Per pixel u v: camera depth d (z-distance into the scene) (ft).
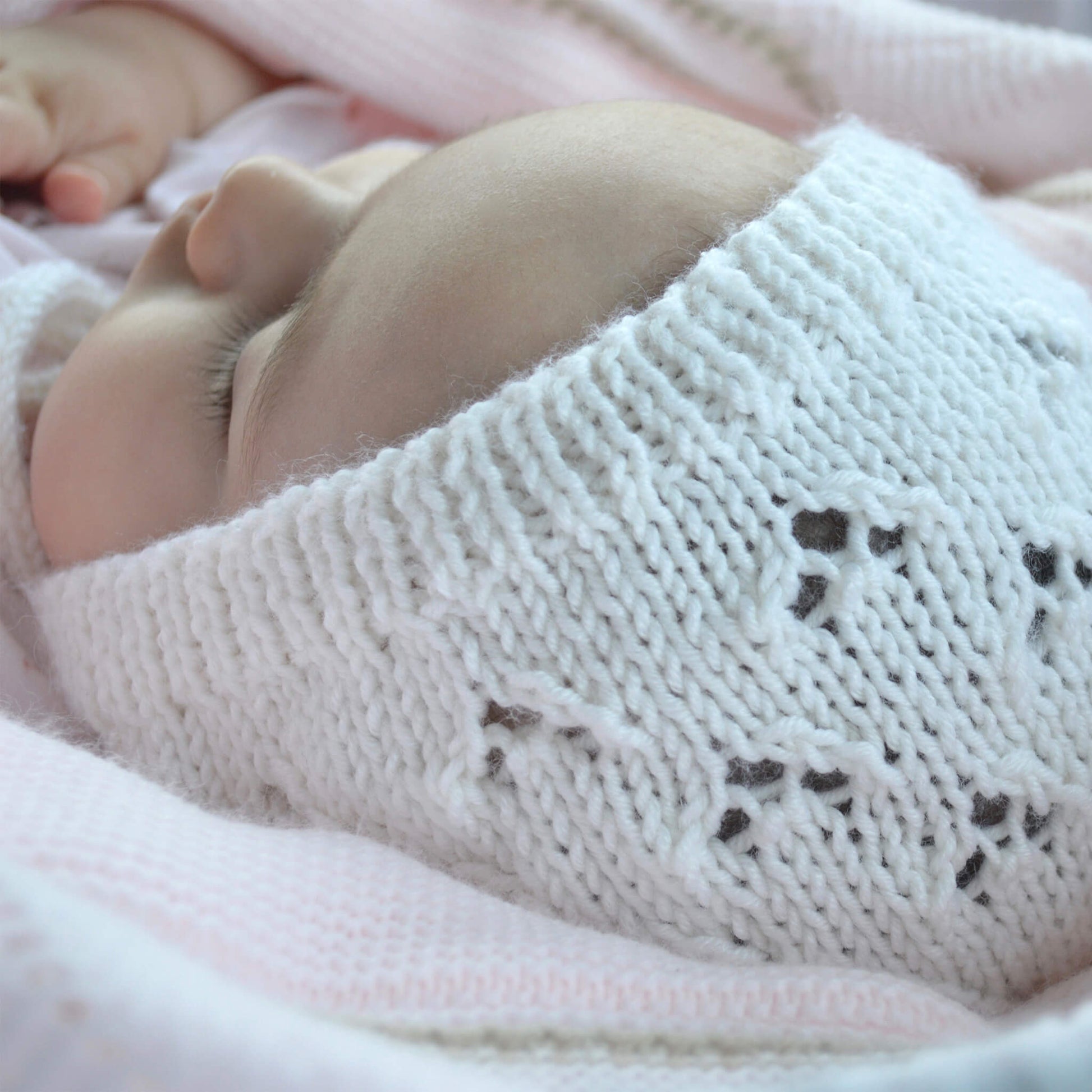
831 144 2.24
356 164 2.91
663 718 1.68
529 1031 1.55
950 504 1.74
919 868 1.75
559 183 1.96
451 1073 1.12
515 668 1.70
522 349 1.83
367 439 1.87
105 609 2.09
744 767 1.71
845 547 1.72
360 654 1.78
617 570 1.67
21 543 2.52
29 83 3.16
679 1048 1.58
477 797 1.77
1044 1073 1.05
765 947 1.76
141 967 1.02
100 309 2.89
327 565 1.76
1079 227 3.06
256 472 2.01
